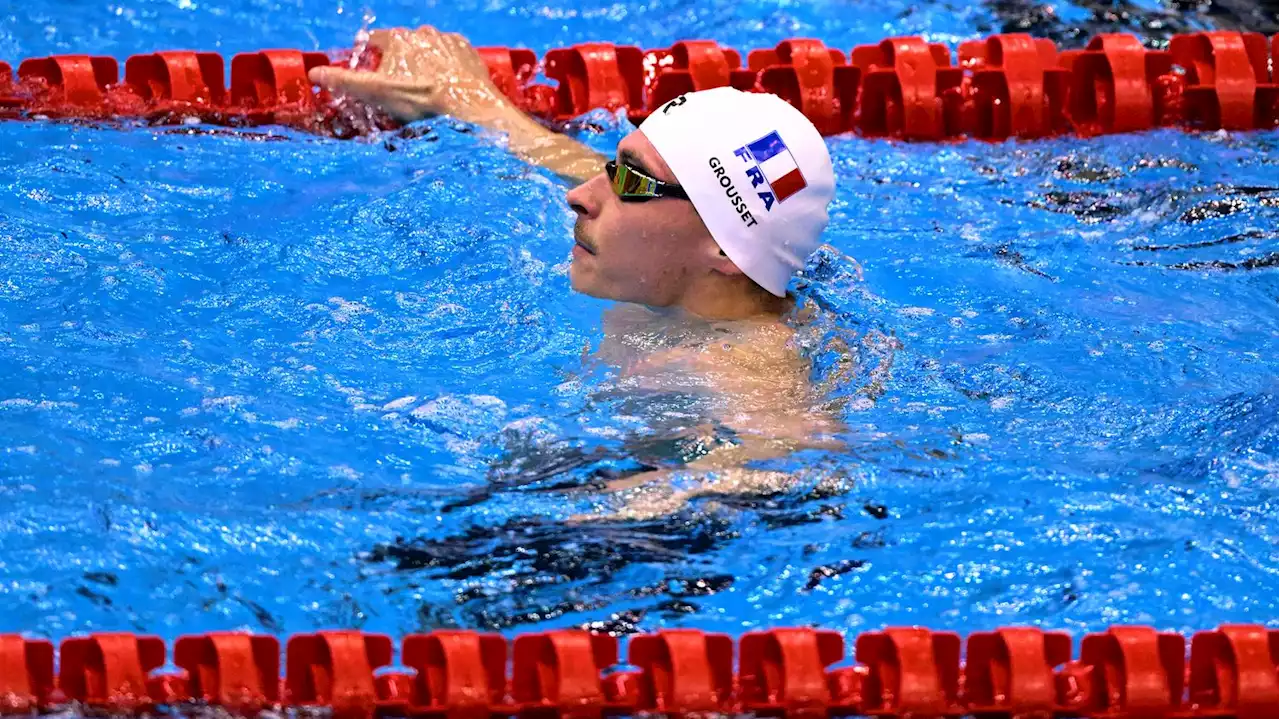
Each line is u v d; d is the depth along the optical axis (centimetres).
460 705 721
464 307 1165
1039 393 1057
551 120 1644
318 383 1035
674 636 751
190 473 915
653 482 901
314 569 830
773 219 1035
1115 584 846
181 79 1606
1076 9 2158
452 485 911
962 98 1695
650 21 2078
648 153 1023
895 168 1584
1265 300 1256
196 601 800
